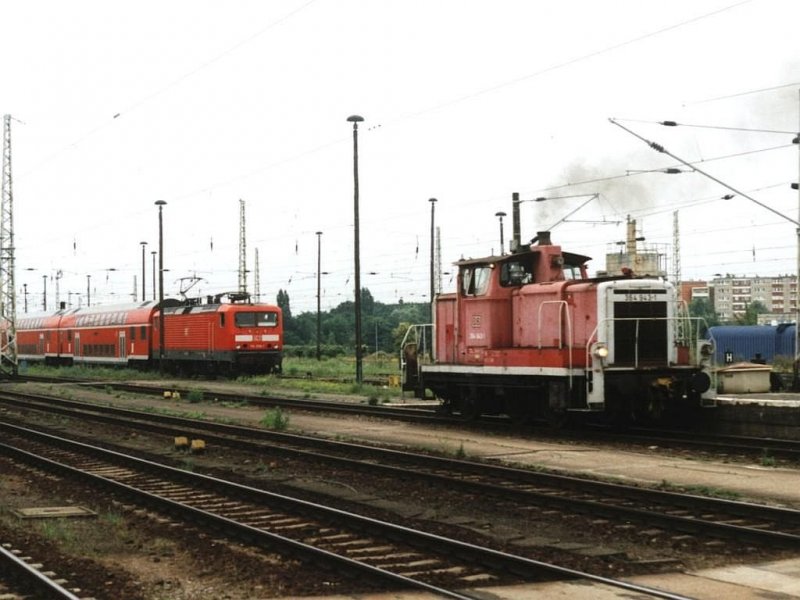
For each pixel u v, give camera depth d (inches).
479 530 427.8
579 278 854.5
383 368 2241.6
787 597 309.6
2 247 1913.1
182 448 751.1
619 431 815.1
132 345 2140.7
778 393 989.8
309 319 4532.5
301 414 1047.0
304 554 374.9
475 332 859.4
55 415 1078.4
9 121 1920.5
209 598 321.7
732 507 446.0
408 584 326.6
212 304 1854.1
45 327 2657.5
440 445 735.7
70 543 408.5
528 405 835.4
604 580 327.0
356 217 1386.6
